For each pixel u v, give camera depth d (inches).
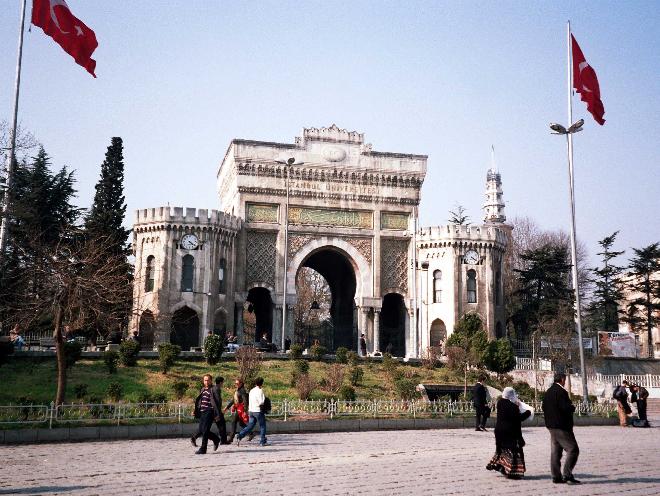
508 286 3535.9
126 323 2214.6
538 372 1972.2
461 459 732.0
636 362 2492.6
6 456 756.6
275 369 1755.7
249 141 2536.9
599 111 1669.5
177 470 652.1
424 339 2559.1
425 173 2691.9
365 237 2615.7
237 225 2456.9
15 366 1550.2
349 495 524.1
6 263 1535.4
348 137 2647.6
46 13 1346.0
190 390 1476.4
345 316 2861.7
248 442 906.1
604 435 1054.4
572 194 1553.9
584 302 3708.2
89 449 826.2
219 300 2373.3
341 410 1154.0
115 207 2554.1
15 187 2367.1
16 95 1446.9
